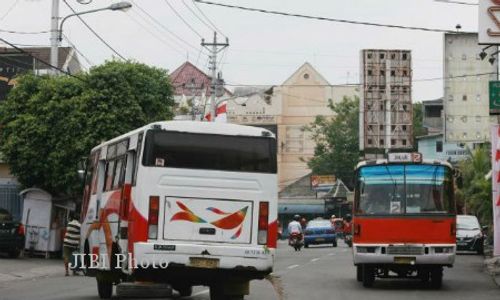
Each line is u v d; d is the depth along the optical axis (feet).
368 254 67.00
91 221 64.44
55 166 107.04
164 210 50.57
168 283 53.31
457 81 168.04
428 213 67.10
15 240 102.42
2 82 150.92
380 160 68.90
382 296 60.90
